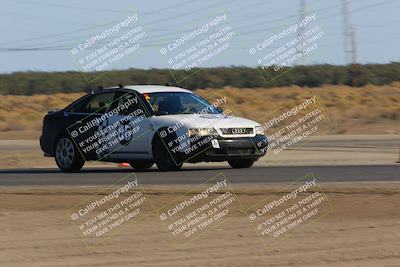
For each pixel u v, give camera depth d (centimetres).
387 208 2922
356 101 14988
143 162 4259
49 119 4425
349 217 2794
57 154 4375
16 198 3198
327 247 2402
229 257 2298
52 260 2267
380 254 2320
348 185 3388
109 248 2403
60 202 3097
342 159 5022
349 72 19675
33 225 2703
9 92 19500
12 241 2488
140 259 2277
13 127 10106
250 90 15988
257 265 2209
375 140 7012
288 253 2338
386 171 4022
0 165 5072
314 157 5197
